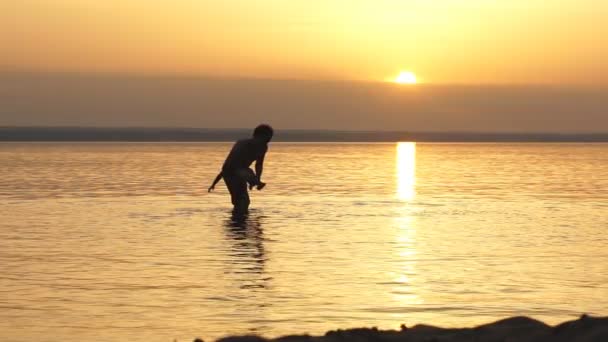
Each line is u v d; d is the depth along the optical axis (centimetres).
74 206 2798
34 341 1022
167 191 3441
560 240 1994
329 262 1648
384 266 1602
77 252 1767
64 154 7844
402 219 2441
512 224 2327
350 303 1258
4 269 1550
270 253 1761
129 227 2214
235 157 2667
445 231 2156
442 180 4334
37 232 2103
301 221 2377
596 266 1612
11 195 3197
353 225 2278
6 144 12862
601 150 11369
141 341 1022
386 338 689
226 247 1847
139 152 8650
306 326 1107
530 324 696
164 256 1717
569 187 3869
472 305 1252
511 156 8475
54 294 1315
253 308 1218
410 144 16600
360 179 4331
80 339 1031
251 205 2855
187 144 13825
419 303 1263
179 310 1202
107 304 1239
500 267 1595
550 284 1422
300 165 5881
